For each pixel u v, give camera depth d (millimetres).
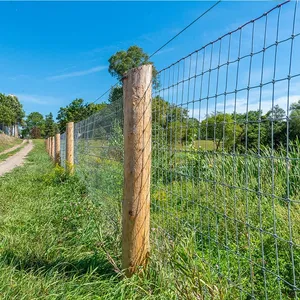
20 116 86562
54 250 3012
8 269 2543
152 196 2805
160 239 2498
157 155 2559
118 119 3631
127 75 2377
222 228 2973
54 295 2141
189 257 2076
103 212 3965
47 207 4707
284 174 3664
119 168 3488
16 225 3861
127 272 2367
